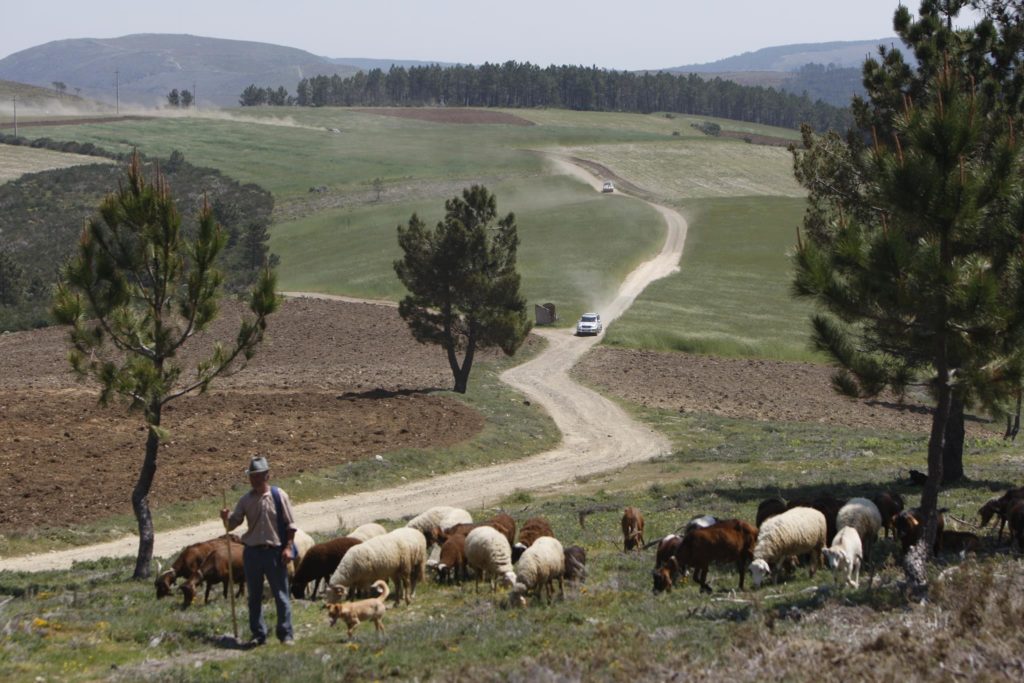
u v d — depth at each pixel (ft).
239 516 44.47
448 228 177.47
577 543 74.59
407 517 103.45
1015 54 98.37
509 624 45.55
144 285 72.33
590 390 208.85
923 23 99.45
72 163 556.92
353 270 374.63
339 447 134.10
